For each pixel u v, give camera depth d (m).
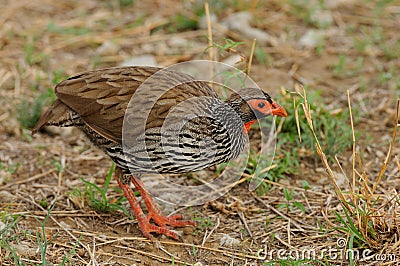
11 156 12.28
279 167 11.80
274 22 16.84
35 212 10.67
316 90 14.28
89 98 9.82
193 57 15.36
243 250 9.93
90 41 15.91
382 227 9.66
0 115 13.45
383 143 12.54
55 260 9.48
